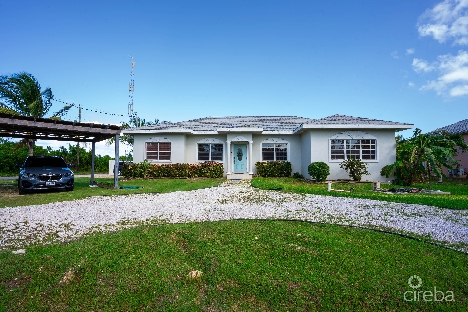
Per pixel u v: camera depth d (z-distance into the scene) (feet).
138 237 16.60
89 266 12.91
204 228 18.62
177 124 63.93
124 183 47.26
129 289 11.28
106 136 44.73
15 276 12.35
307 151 53.83
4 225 20.20
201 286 11.60
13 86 67.21
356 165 48.73
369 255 14.17
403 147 46.34
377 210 24.85
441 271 12.62
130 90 95.30
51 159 41.65
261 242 15.85
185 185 43.14
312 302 10.40
